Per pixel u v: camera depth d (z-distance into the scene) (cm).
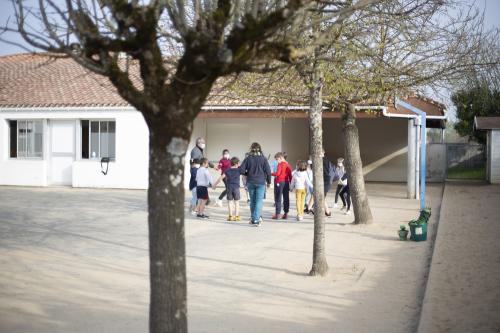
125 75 445
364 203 1477
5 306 754
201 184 1628
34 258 1076
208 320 699
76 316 715
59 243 1240
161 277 452
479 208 1825
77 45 446
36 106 2606
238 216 1585
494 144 2853
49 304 768
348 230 1391
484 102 3362
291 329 664
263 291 838
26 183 2652
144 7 438
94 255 1113
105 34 465
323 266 934
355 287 859
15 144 2684
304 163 1594
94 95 2644
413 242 1230
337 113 2305
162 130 445
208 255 1107
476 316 685
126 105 2502
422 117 1761
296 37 530
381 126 3098
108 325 680
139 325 681
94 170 2553
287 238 1302
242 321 695
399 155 3083
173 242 454
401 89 1282
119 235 1348
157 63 441
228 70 437
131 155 2511
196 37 421
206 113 2381
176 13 453
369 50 1110
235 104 2308
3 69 3098
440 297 771
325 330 661
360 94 1370
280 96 1223
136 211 1780
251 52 438
